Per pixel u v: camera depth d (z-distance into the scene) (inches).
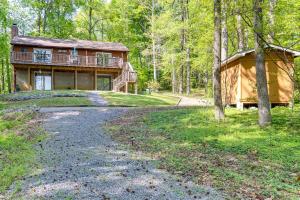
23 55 1101.1
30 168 259.1
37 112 593.6
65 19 1587.1
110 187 214.8
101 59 1204.5
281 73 608.7
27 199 196.2
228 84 679.7
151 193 203.5
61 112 598.9
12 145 342.3
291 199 191.8
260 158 278.1
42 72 1190.9
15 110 606.5
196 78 1704.0
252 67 625.9
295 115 477.4
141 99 904.9
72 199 194.7
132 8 1647.4
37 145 344.2
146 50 1499.8
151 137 378.0
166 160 280.2
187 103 956.0
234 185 216.8
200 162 271.9
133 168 257.9
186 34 1173.7
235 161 272.7
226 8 401.1
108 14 1642.5
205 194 201.0
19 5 1419.8
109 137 384.5
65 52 1178.0
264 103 410.6
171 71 1464.1
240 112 539.2
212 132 380.2
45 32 1519.4
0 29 1268.5
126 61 1261.1
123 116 550.0
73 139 371.9
